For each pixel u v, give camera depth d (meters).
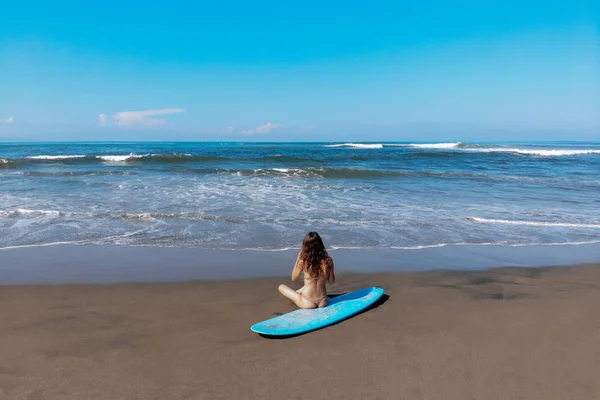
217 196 13.63
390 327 4.64
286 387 3.40
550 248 8.33
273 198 13.44
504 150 47.41
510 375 3.60
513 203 13.22
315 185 16.89
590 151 46.16
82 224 9.43
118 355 3.91
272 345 4.18
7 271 6.41
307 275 5.14
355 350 4.07
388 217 10.77
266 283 6.16
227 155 34.00
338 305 5.19
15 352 3.93
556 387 3.42
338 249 8.00
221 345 4.17
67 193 13.67
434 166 27.39
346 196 14.09
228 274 6.50
